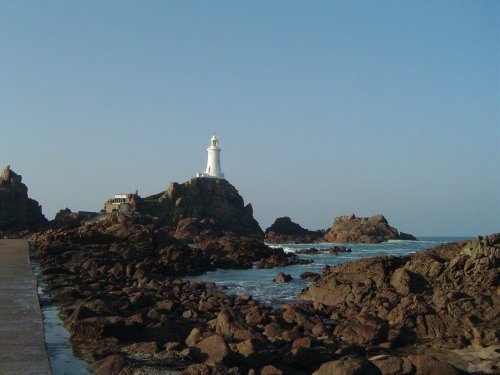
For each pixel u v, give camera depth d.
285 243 110.12
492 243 27.62
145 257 49.22
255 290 34.72
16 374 10.35
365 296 26.42
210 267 52.66
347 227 118.12
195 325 17.17
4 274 26.95
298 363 14.06
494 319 21.06
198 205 110.88
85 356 13.45
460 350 17.78
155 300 24.14
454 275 27.05
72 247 49.88
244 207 120.50
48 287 26.44
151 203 107.62
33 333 13.55
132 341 15.30
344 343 17.50
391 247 96.62
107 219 84.69
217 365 12.05
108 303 18.81
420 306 21.20
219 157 125.12
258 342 14.11
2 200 91.56
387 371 12.92
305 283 39.09
